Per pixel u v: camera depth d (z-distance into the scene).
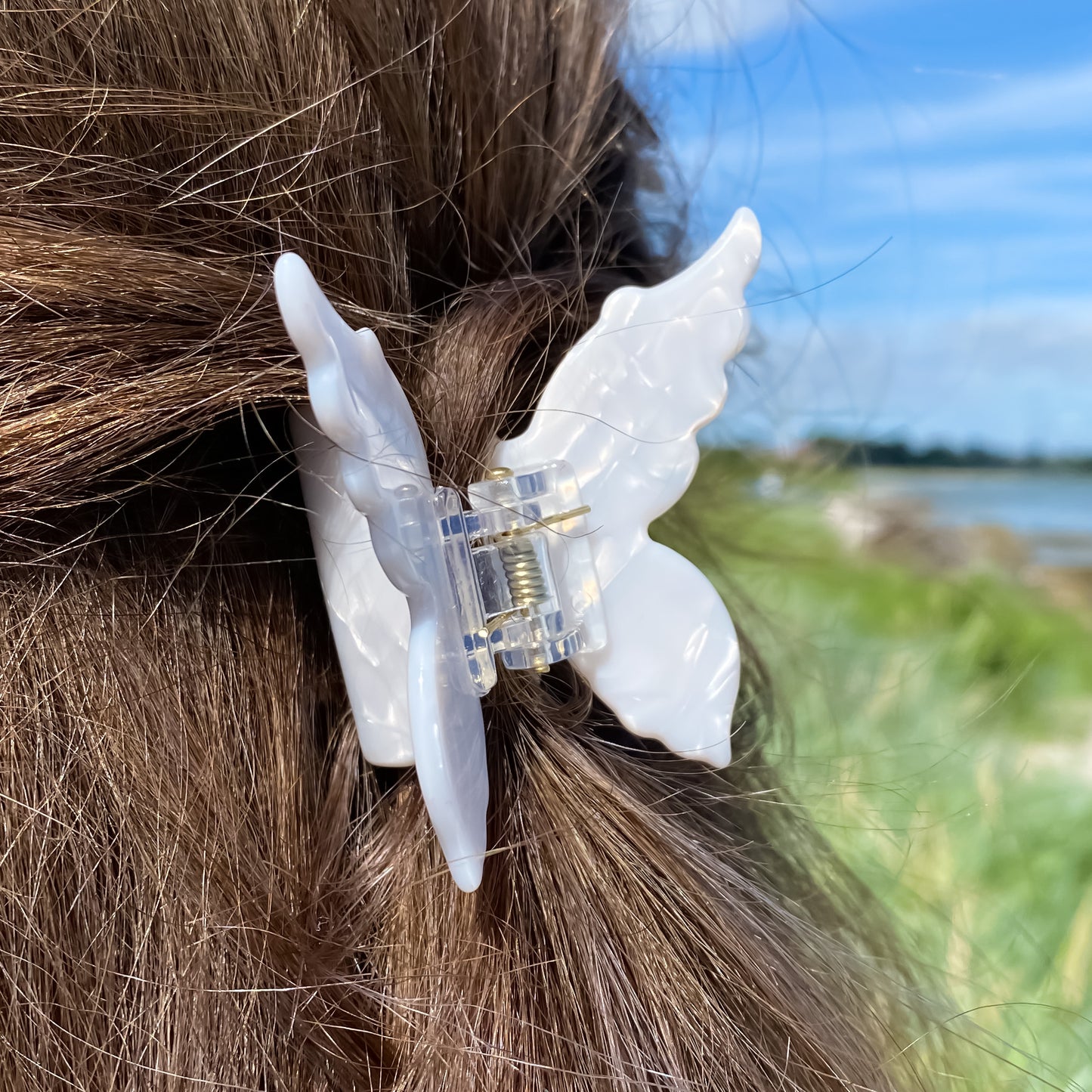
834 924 0.15
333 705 0.12
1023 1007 0.20
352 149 0.11
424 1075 0.11
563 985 0.11
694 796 0.13
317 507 0.11
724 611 0.12
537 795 0.12
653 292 0.11
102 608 0.11
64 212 0.10
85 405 0.10
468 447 0.11
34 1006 0.10
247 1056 0.11
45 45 0.10
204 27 0.11
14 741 0.10
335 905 0.12
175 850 0.11
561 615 0.11
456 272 0.13
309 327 0.08
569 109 0.14
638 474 0.11
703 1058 0.11
